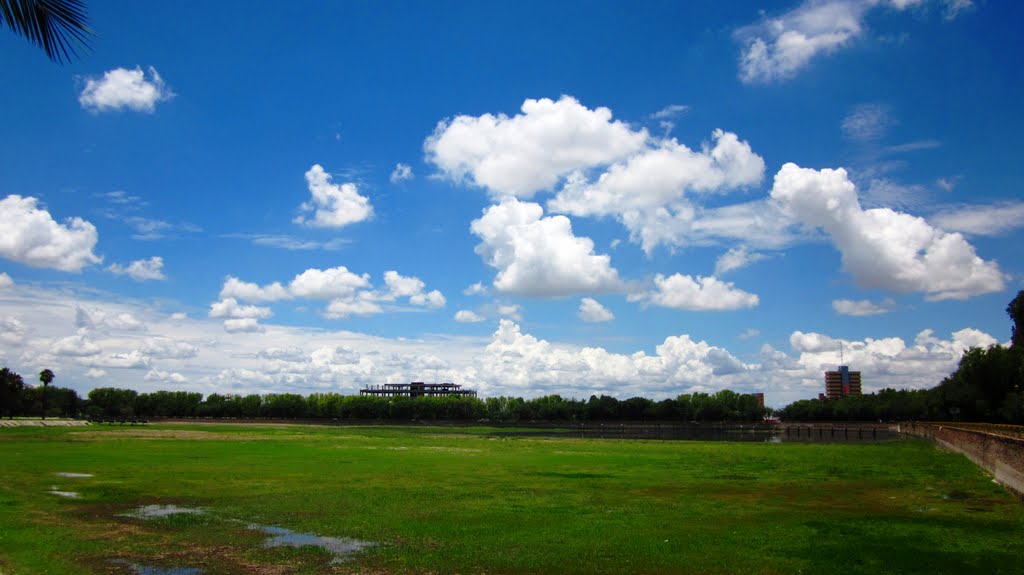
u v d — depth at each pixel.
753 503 37.53
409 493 40.72
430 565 23.42
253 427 174.50
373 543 26.78
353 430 166.75
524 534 28.45
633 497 39.62
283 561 23.91
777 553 25.30
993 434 51.97
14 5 10.68
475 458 68.38
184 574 22.28
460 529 29.50
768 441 121.94
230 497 38.72
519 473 53.00
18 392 180.62
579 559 24.31
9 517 31.58
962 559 24.55
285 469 54.62
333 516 32.69
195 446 82.25
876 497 40.25
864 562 24.08
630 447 91.94
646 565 23.52
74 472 50.22
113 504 35.94
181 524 30.47
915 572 22.91
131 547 25.91
